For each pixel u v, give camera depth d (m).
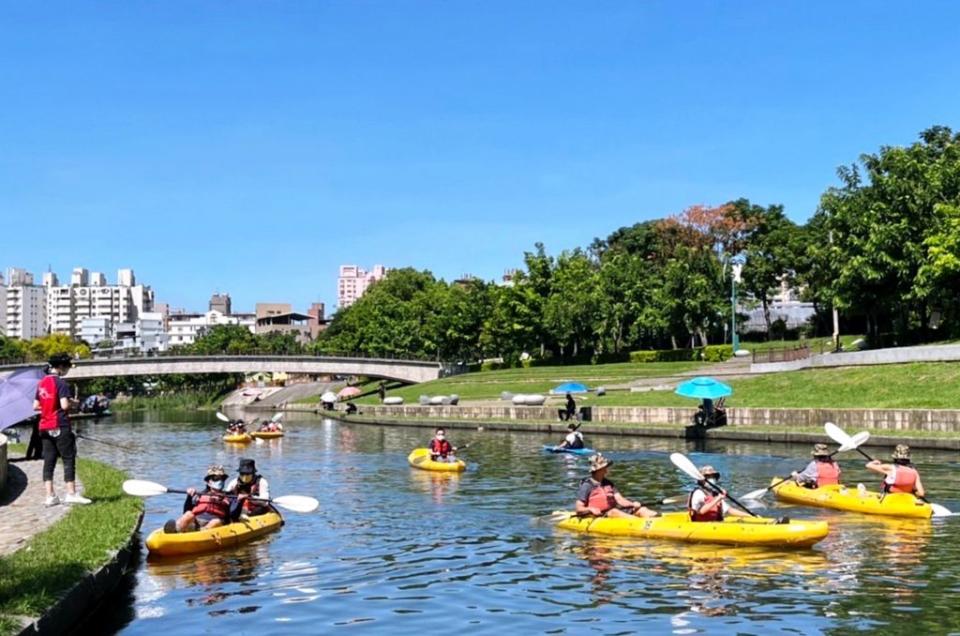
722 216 97.62
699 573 13.69
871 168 60.84
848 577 13.23
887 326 76.62
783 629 10.75
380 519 19.52
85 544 12.38
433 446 31.53
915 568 13.74
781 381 46.53
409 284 147.25
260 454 39.75
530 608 11.95
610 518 17.38
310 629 11.09
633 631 10.82
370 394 97.38
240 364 95.50
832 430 21.67
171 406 121.12
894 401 37.75
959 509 19.28
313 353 154.38
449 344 104.38
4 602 9.29
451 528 18.28
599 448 36.41
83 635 10.64
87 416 90.19
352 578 13.80
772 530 15.41
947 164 58.22
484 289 102.88
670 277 79.12
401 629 11.07
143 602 12.35
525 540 16.80
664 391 52.16
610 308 82.81
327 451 40.62
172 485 27.77
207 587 13.21
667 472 27.69
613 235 125.81
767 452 32.69
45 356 126.25
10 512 15.20
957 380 37.72
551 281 90.06
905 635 10.41
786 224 94.50
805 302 105.75
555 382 70.25
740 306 94.88
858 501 19.28
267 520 17.95
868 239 58.00
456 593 12.82
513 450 37.06
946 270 50.06
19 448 30.03
